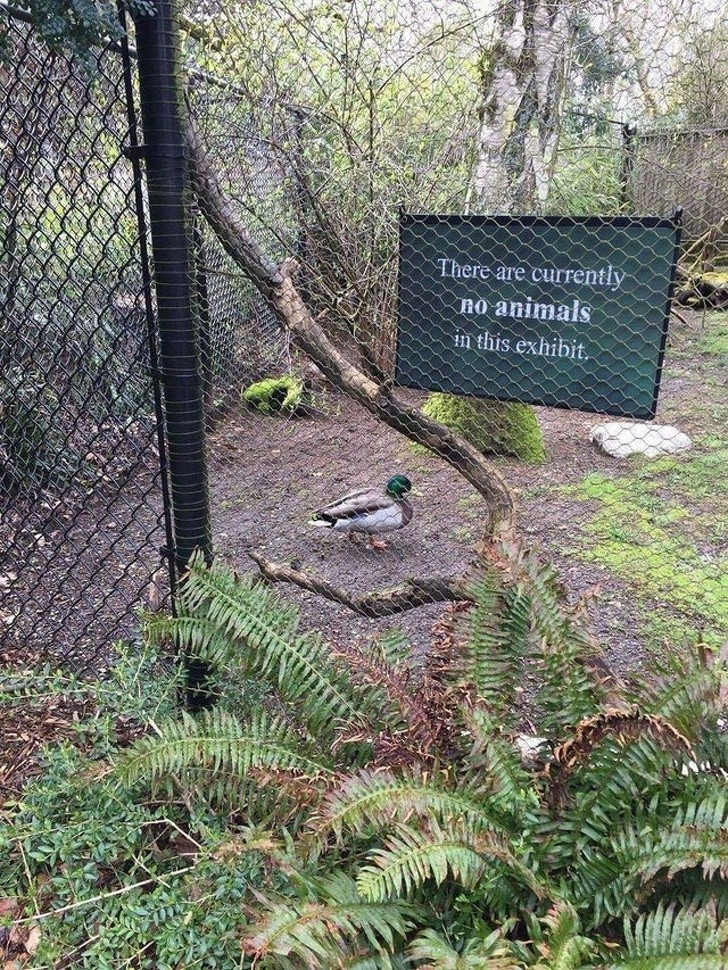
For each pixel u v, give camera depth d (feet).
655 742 5.71
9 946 6.33
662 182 9.10
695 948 4.75
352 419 18.15
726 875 5.08
